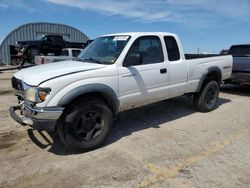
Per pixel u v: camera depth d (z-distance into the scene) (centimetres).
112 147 475
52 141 503
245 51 934
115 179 371
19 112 474
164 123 609
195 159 429
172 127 583
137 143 493
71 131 433
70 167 405
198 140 509
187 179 370
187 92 636
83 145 447
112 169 398
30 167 406
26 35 3284
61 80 416
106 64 482
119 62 485
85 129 450
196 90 657
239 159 431
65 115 429
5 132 547
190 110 719
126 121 622
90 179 371
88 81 440
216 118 651
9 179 373
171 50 586
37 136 526
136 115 670
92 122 455
